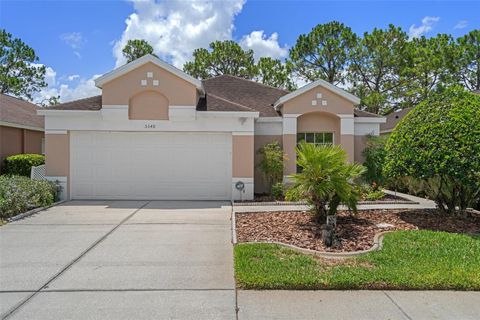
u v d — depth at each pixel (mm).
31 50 31109
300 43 25891
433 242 6793
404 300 4559
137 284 5062
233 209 10805
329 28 25266
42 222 9070
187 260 6141
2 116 16453
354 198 8219
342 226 8336
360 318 4113
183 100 12391
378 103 24812
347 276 5027
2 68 29203
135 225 8789
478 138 7770
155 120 12453
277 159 13055
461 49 24078
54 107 12477
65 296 4660
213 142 12734
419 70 23922
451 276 5016
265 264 5586
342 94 13820
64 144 12453
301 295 4707
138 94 12430
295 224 8547
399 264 5590
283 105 14039
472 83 25250
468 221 8883
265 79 30578
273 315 4168
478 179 7715
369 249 6559
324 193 7797
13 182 10734
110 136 12594
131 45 30641
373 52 24625
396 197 13320
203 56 31797
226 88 17609
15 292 4777
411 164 8359
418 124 8633
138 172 12680
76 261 6059
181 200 12633
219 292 4805
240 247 6523
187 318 4098
